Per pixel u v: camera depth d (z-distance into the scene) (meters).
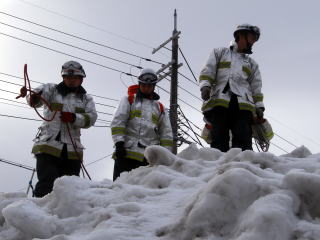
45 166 5.96
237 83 6.66
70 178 4.20
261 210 2.89
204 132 6.99
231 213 3.12
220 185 3.17
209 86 6.58
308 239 2.82
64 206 3.99
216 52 6.81
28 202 4.12
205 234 3.11
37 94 6.12
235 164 3.74
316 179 3.07
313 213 3.06
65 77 6.30
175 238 3.22
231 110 6.62
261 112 6.75
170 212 3.64
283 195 3.04
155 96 6.55
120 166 6.20
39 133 6.17
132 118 6.32
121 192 4.11
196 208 3.18
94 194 4.10
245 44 6.79
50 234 3.72
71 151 6.16
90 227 3.72
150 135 6.33
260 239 2.77
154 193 4.09
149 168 4.73
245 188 3.16
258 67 6.92
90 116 6.27
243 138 6.47
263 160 4.54
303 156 5.30
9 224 3.86
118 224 3.50
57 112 6.18
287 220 2.88
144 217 3.57
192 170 4.63
